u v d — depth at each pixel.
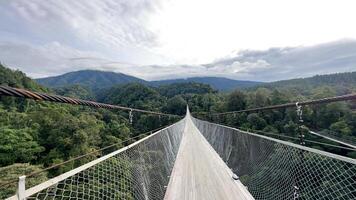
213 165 8.15
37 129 18.22
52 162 15.68
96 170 2.57
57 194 1.93
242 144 6.98
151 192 4.50
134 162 3.86
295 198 3.38
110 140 16.53
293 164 3.58
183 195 5.44
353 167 2.37
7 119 19.45
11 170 12.22
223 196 5.39
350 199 2.32
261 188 4.86
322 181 2.77
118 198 2.86
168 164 7.29
